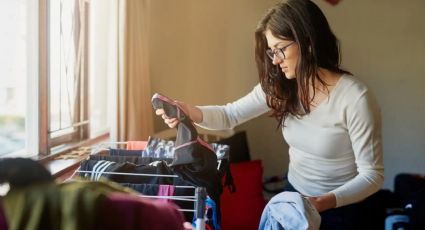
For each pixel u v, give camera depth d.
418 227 1.92
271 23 1.17
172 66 2.66
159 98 1.12
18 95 1.49
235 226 2.14
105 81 2.20
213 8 2.75
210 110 1.39
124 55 1.83
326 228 1.24
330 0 2.91
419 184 2.47
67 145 1.80
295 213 1.00
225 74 2.85
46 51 1.52
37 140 1.55
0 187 0.61
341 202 1.09
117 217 0.55
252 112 1.42
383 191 2.49
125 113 1.87
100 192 0.56
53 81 1.68
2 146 1.39
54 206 0.53
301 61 1.14
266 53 1.28
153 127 2.37
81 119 1.97
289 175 1.40
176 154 1.08
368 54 2.93
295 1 1.14
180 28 2.66
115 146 1.68
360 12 2.90
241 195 2.22
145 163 1.20
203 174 1.07
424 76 2.92
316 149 1.24
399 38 2.90
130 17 1.88
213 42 2.78
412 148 2.98
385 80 2.95
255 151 3.01
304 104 1.22
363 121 1.13
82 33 1.92
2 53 1.37
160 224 0.57
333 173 1.24
